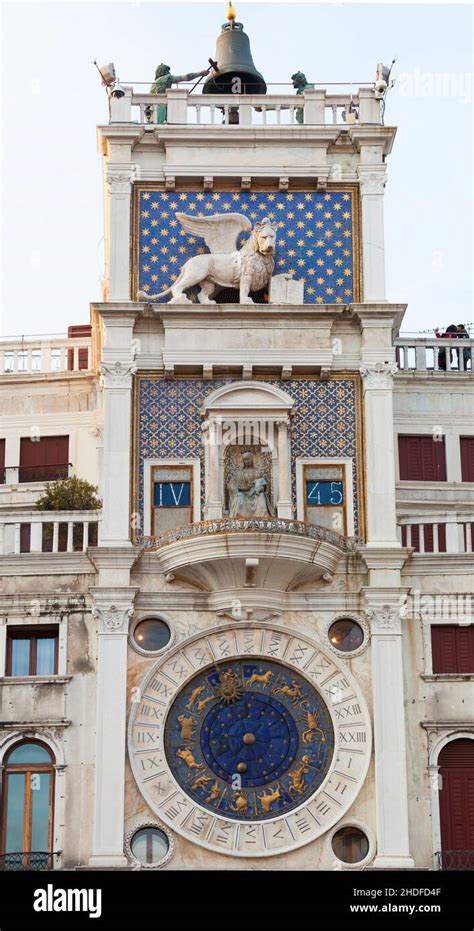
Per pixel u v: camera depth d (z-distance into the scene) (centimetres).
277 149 4138
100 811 3606
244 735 3706
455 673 3772
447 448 4412
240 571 3744
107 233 4216
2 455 4475
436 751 3712
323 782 3662
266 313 3981
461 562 3844
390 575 3812
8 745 3694
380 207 4106
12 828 3650
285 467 3875
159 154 4138
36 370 4562
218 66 4462
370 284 4041
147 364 3978
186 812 3628
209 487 3862
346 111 4203
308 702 3741
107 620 3753
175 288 4009
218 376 3978
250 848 3609
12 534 3903
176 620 3778
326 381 3984
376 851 3609
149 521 3875
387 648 3753
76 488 4144
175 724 3712
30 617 3791
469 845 3659
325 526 3884
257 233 4025
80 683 3738
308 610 3794
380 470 3900
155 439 3931
